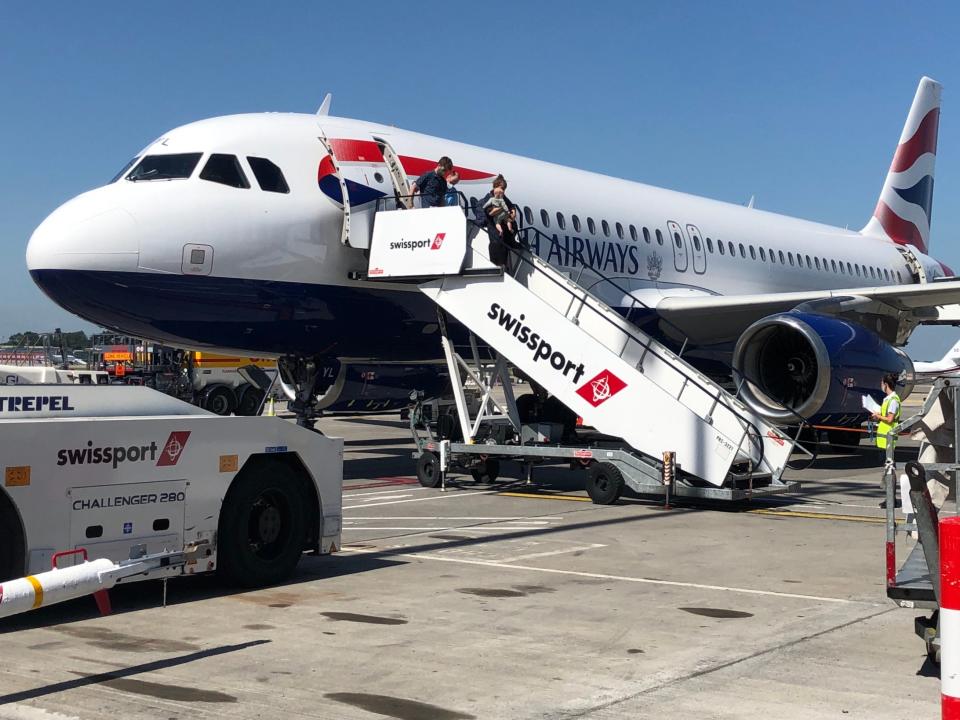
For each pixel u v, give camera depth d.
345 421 32.25
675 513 11.81
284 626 6.29
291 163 13.80
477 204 15.01
